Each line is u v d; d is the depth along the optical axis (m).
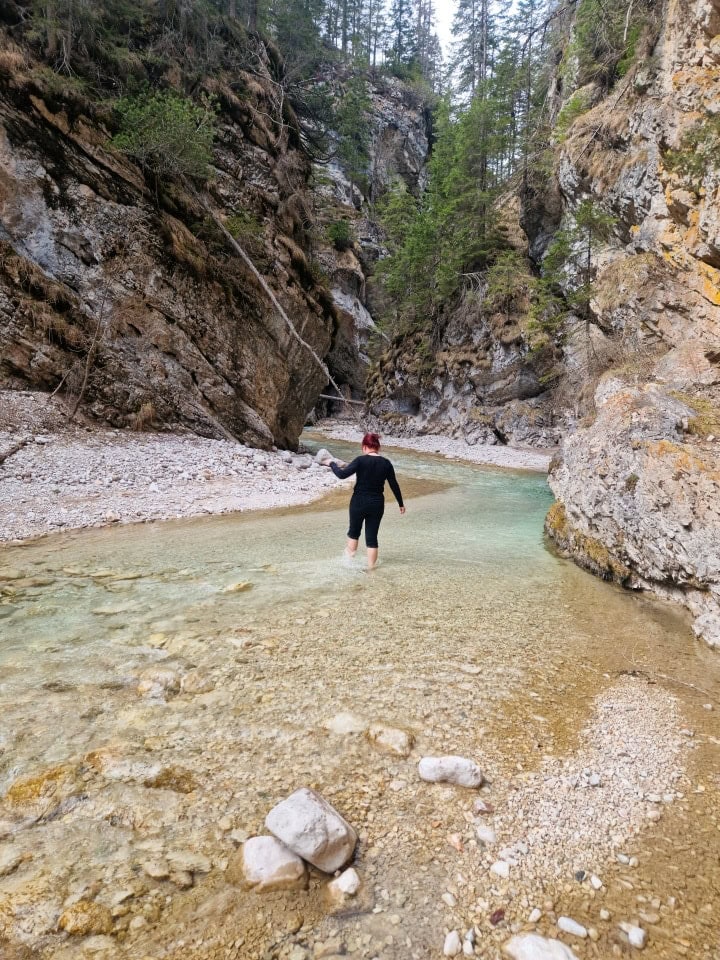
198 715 3.04
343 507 9.94
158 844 2.11
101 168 13.86
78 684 3.37
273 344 17.64
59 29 13.92
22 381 12.45
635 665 3.93
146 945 1.70
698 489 5.10
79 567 5.89
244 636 4.14
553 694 3.44
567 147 20.22
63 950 1.68
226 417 15.95
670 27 12.95
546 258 22.25
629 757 2.80
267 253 17.73
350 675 3.56
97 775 2.51
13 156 12.59
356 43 40.44
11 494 8.53
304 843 2.00
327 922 1.80
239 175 18.22
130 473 10.59
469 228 28.58
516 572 6.25
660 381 9.51
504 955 1.68
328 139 31.69
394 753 2.73
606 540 6.30
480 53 50.50
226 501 9.79
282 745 2.78
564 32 25.48
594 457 6.95
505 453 22.56
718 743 2.96
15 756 2.64
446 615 4.75
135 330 14.09
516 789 2.51
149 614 4.57
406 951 1.70
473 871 2.03
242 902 1.87
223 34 19.86
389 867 2.04
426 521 9.15
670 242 11.39
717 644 4.25
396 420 31.16
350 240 37.12
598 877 2.02
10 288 12.27
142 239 14.30
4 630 4.20
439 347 28.97
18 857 2.03
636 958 1.68
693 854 2.14
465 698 3.33
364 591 5.29
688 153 10.73
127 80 15.41
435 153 32.22
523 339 24.11
